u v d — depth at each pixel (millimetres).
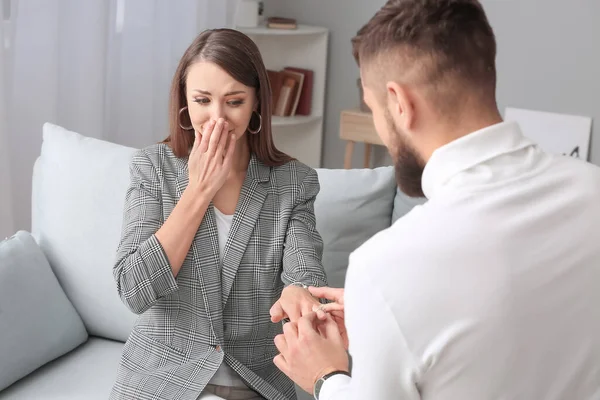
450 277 1023
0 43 2902
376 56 1119
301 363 1269
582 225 1069
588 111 4113
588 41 4043
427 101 1092
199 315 1817
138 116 3559
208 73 1791
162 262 1742
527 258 1040
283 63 4602
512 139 1102
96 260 2189
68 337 2146
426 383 1049
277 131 4676
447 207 1062
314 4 4613
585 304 1057
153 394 1754
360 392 1066
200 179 1773
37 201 2342
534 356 1043
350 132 4324
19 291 2053
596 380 1077
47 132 2336
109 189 2195
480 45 1078
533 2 4125
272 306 1682
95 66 3246
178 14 3646
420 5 1090
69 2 3176
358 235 2281
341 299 1465
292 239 1859
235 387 1825
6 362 1979
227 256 1832
